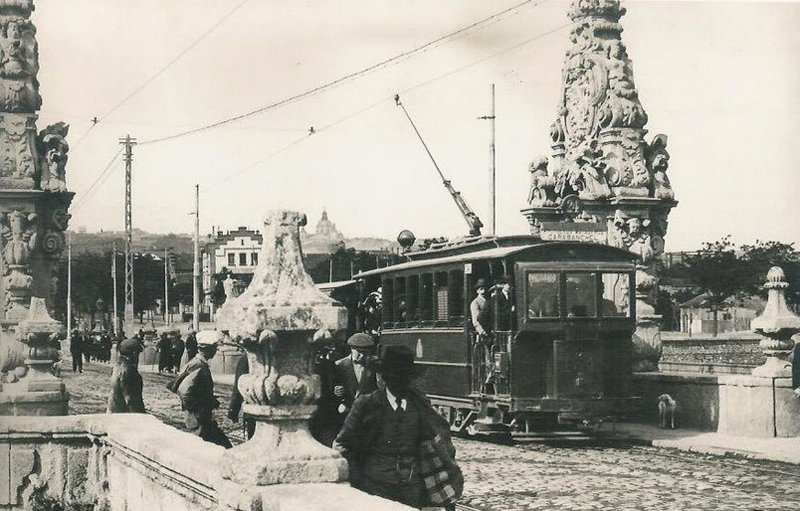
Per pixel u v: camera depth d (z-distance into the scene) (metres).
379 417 7.35
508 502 13.52
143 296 92.50
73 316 84.12
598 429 21.78
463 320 21.70
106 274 84.56
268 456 6.51
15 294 22.55
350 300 27.73
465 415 21.92
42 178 25.62
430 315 23.09
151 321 92.81
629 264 20.75
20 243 25.23
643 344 23.75
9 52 25.58
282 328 6.45
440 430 7.41
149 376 50.59
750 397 20.06
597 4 25.30
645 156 24.73
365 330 27.02
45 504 11.48
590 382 20.30
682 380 21.80
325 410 10.55
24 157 25.58
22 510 11.47
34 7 26.20
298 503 5.83
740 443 18.97
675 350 46.91
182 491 7.87
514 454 18.88
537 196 25.95
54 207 25.77
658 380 22.52
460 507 13.12
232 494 6.50
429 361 23.05
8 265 25.12
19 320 22.34
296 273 6.67
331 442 10.46
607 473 16.20
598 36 25.30
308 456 6.55
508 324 20.67
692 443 19.14
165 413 29.95
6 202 25.22
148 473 9.00
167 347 52.94
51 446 11.49
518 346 20.20
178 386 12.60
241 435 22.45
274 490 6.26
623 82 24.75
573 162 24.89
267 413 6.54
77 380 48.56
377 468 7.32
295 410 6.60
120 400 14.10
